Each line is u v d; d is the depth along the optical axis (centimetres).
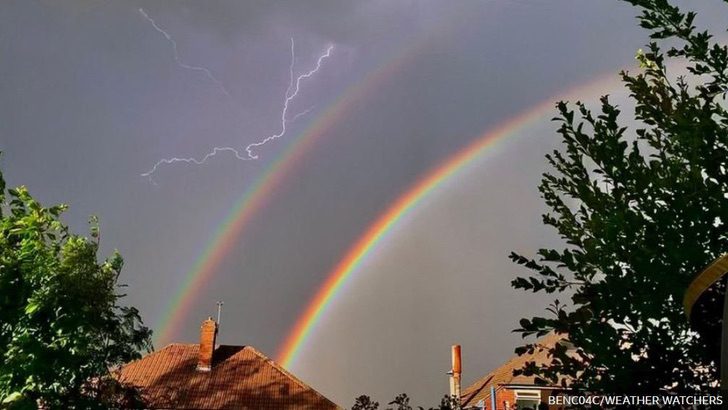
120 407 1222
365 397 573
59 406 1062
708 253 307
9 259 1126
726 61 371
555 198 388
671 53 394
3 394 1023
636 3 395
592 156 367
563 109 386
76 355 1076
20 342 1032
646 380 306
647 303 303
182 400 2419
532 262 366
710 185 320
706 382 303
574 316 320
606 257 326
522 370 340
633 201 347
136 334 1237
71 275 1138
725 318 221
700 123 343
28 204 1251
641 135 387
